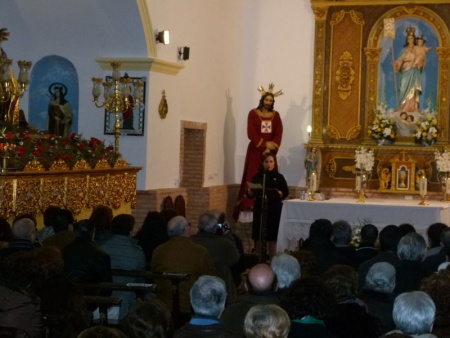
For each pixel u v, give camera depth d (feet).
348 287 18.72
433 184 56.70
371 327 18.40
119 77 41.96
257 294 19.25
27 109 50.01
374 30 57.88
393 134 57.06
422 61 57.11
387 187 56.90
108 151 41.37
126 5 45.32
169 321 14.14
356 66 58.39
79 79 48.44
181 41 50.88
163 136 49.37
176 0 49.73
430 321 15.74
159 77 48.21
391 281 20.52
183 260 26.63
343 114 58.65
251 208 57.06
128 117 47.52
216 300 16.80
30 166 33.99
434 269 27.81
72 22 47.19
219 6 56.80
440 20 56.65
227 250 28.84
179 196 51.01
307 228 47.52
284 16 59.88
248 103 60.85
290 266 21.24
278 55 60.03
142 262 27.14
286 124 59.93
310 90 59.41
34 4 46.83
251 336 14.51
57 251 19.20
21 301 16.63
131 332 13.96
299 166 59.67
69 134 49.75
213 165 57.62
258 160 57.00
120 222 27.25
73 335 18.12
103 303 21.88
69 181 37.04
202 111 55.11
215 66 56.85
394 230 29.55
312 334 16.33
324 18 58.65
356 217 47.01
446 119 56.85
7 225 26.63
